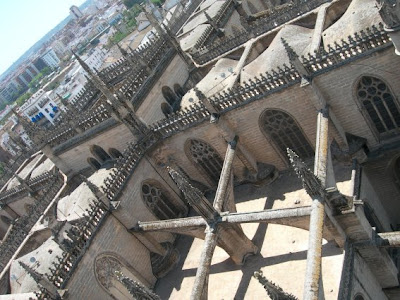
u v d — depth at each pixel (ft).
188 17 321.32
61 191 218.79
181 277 161.17
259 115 157.58
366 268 128.26
